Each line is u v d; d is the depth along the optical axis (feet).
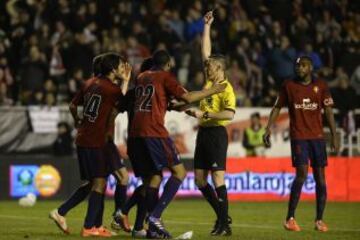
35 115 189.88
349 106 205.67
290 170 193.47
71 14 212.02
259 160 192.85
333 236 104.78
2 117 188.24
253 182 192.44
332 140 115.24
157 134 96.73
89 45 205.67
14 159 185.88
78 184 189.47
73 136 190.39
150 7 221.46
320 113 114.32
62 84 202.39
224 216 103.71
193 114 101.30
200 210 158.81
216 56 104.99
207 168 106.01
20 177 186.19
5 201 183.52
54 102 195.21
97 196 100.12
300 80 114.11
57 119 190.70
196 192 191.31
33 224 122.83
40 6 213.87
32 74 197.88
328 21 236.63
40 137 190.39
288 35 230.48
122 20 216.54
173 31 215.10
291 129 114.42
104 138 99.81
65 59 203.82
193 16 220.02
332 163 194.08
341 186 194.29
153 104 96.99
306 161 113.50
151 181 99.35
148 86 97.40
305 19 233.55
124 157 187.42
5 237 99.66
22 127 189.47
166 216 143.95
